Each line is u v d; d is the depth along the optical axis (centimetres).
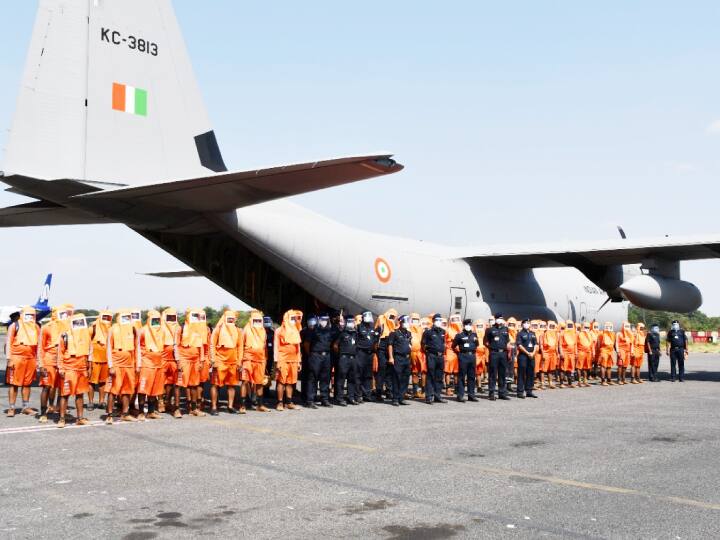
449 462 737
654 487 638
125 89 1142
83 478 645
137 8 1171
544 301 2086
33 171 1019
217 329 1114
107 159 1109
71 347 958
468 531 503
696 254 1797
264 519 525
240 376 1145
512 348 1576
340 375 1265
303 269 1380
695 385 1753
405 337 1288
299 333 1188
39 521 511
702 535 500
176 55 1227
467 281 1806
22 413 1081
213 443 834
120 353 999
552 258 1831
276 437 884
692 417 1112
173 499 577
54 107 1055
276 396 1385
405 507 563
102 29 1120
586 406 1270
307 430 945
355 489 618
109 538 475
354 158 884
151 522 513
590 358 1719
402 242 1742
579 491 620
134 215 1202
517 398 1421
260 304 1532
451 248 1906
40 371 1023
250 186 1030
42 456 746
